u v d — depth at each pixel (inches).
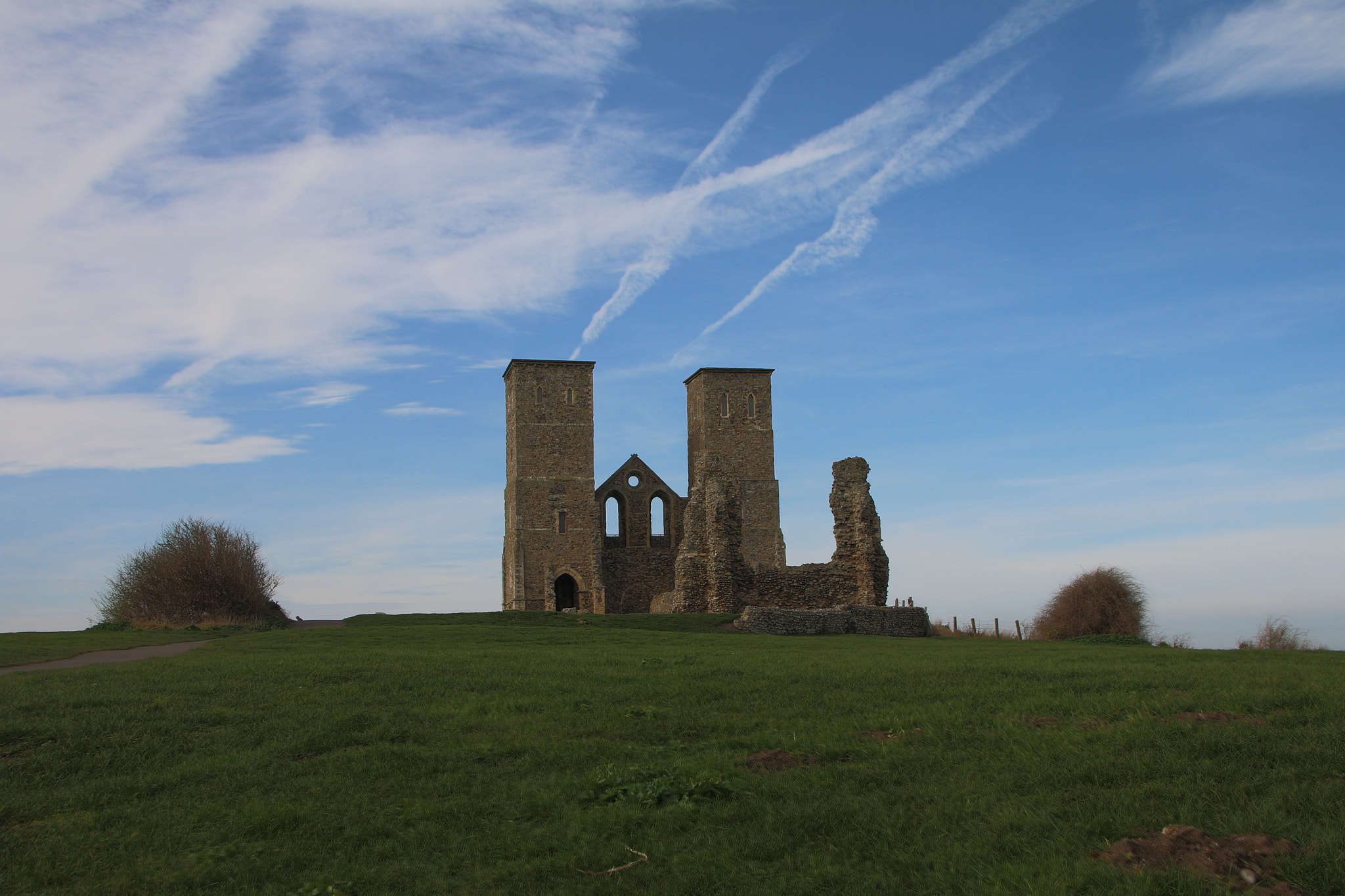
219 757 415.2
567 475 2623.0
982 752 387.2
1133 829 299.0
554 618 1581.0
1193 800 317.4
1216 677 549.3
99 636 1206.9
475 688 568.7
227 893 287.7
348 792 368.5
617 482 2770.7
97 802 361.1
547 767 394.0
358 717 472.1
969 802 330.3
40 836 328.8
